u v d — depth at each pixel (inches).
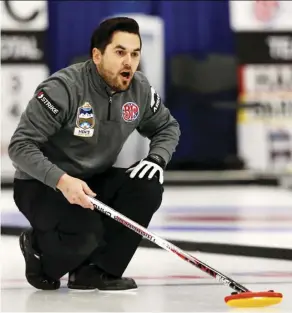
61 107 366.9
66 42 1189.1
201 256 550.9
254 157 1225.4
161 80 1161.4
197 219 770.8
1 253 560.7
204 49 1210.0
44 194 383.2
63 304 361.1
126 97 384.2
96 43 372.2
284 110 1219.9
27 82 1179.3
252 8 1213.1
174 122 419.8
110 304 359.9
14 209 874.8
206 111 1208.8
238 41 1213.7
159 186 390.0
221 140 1216.8
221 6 1210.0
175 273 466.6
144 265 501.7
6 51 1171.3
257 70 1216.8
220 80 1206.9
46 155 387.5
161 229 689.0
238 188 1174.3
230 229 687.7
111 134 384.5
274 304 338.0
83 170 387.5
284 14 1219.9
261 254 555.2
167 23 1198.9
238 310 344.2
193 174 1202.0
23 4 1170.0
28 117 368.8
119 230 390.3
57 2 1182.3
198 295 385.4
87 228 379.6
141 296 381.4
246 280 441.7
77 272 402.3
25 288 409.7
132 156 1095.6
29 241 399.2
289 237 628.7
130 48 366.3
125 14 1189.7
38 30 1177.4
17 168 394.3
